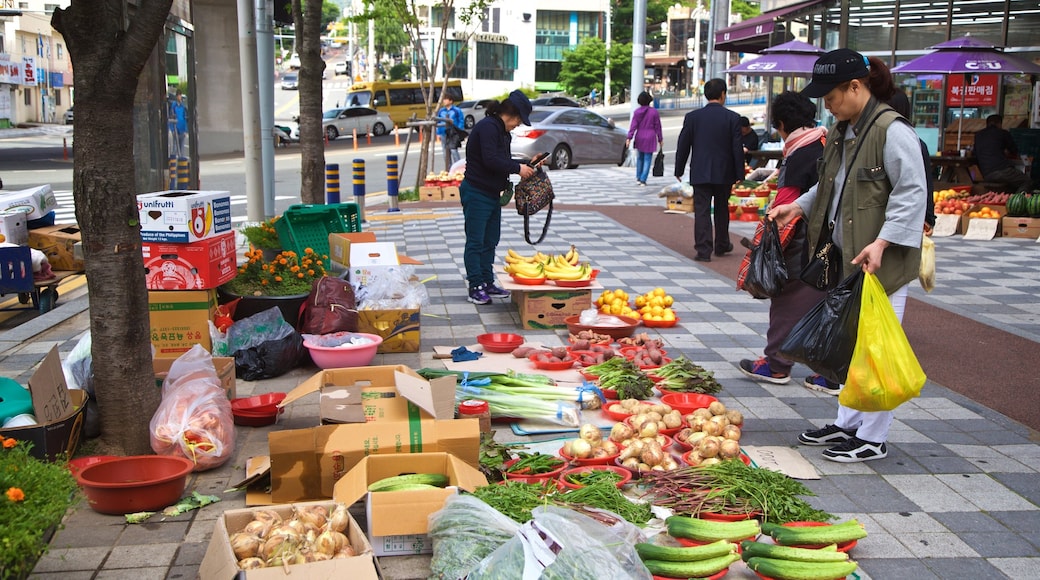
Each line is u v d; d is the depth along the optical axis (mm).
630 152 25172
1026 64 13891
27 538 2877
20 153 31656
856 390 4398
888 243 4461
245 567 3152
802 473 4508
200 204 5930
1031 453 4875
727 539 3553
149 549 3703
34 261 8641
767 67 15547
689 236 12625
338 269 7512
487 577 3086
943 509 4168
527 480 4191
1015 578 3555
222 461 4590
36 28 49750
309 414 5395
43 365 4348
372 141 36594
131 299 4547
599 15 71062
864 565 3643
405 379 4508
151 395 4688
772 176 15359
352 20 21688
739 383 6125
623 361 5762
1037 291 9055
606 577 2996
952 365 6523
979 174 15500
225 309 6367
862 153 4613
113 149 4422
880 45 18250
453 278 9578
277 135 35031
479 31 66000
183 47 10852
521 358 6285
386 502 3596
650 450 4340
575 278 7430
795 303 5875
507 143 8148
